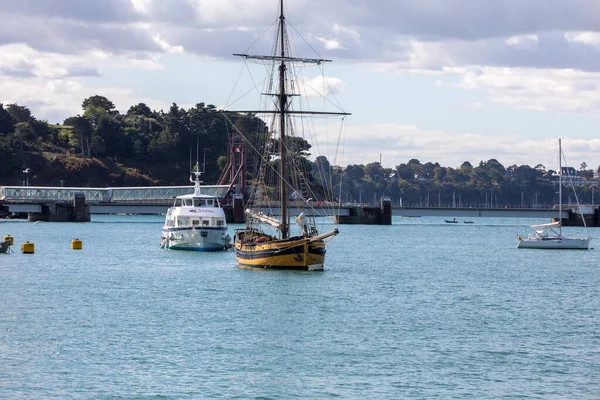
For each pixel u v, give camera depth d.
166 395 82.44
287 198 185.88
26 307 127.50
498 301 140.75
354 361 95.19
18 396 81.69
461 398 82.88
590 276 186.00
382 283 160.88
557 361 96.38
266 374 89.62
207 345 101.56
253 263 175.50
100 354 96.69
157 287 150.25
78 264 194.50
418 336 108.25
